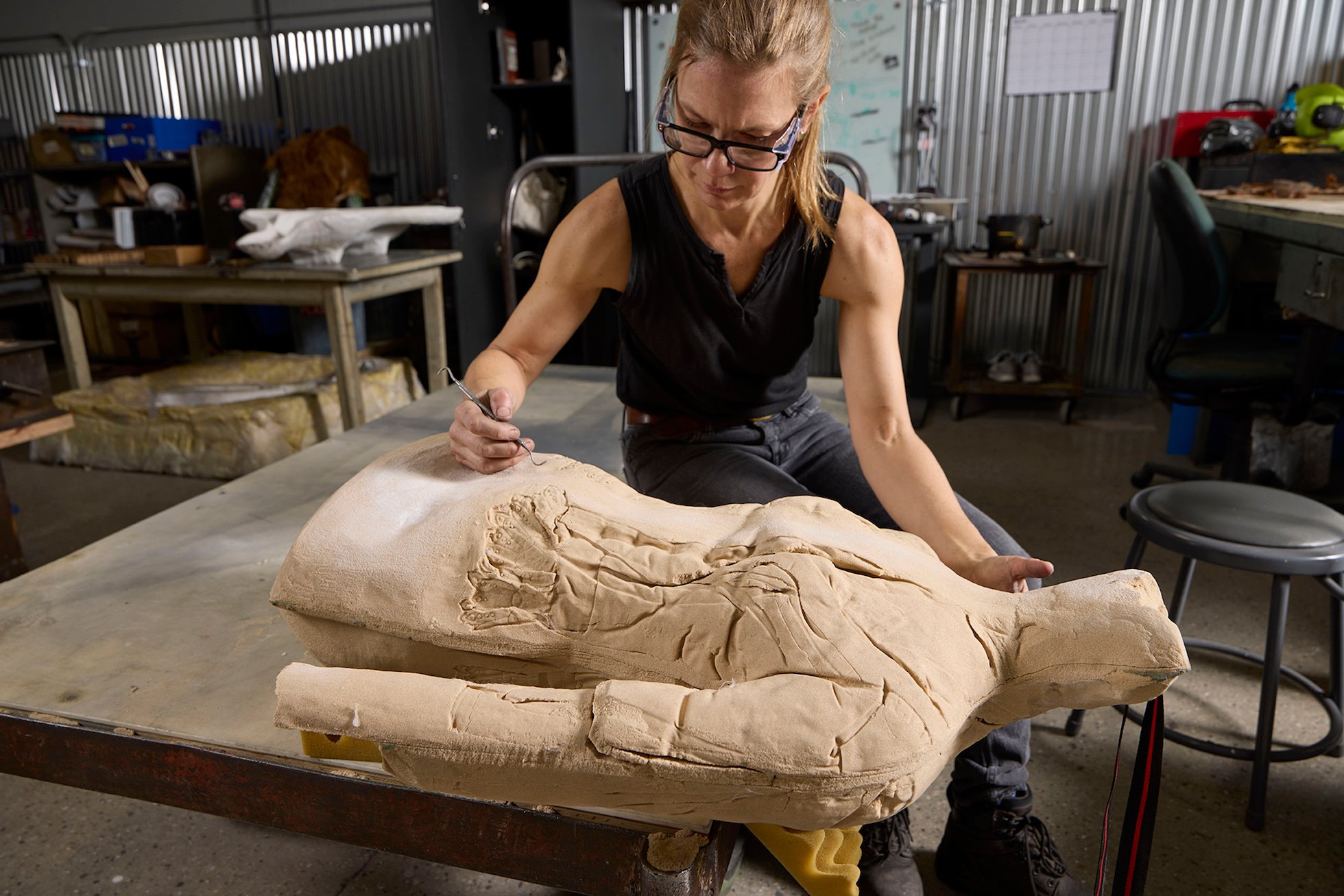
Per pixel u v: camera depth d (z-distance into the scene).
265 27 4.96
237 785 0.97
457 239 3.71
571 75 3.69
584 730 0.75
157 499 3.16
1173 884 1.40
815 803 0.72
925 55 4.08
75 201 5.05
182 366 3.91
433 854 0.93
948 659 0.78
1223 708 1.84
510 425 1.07
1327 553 1.44
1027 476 3.24
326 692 0.80
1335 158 3.22
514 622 0.89
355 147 4.09
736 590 0.84
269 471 2.00
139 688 1.11
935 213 3.81
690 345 1.36
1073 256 3.78
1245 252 3.15
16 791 1.66
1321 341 2.35
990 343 4.38
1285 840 1.50
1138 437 3.69
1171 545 1.52
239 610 1.34
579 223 1.29
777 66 0.96
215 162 4.50
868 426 1.24
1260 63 3.78
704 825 0.83
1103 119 3.99
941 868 1.41
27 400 2.35
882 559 0.88
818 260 1.26
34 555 2.69
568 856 0.87
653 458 1.47
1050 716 1.85
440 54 3.46
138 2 5.14
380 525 0.98
